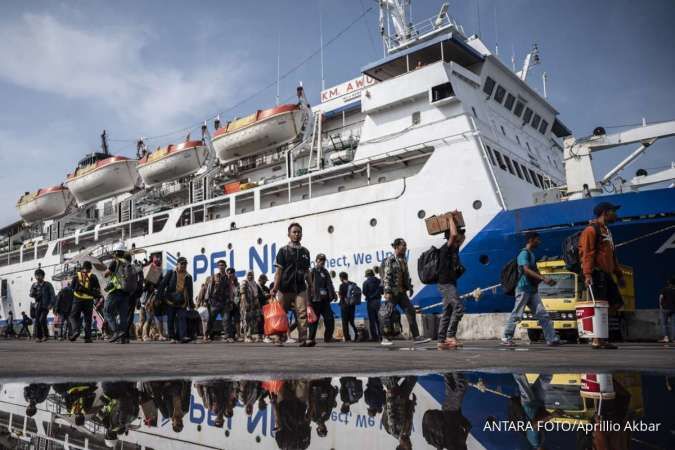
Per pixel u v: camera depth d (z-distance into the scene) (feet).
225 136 64.08
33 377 7.31
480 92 50.65
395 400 4.78
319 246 50.16
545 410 3.98
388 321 25.26
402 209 45.27
